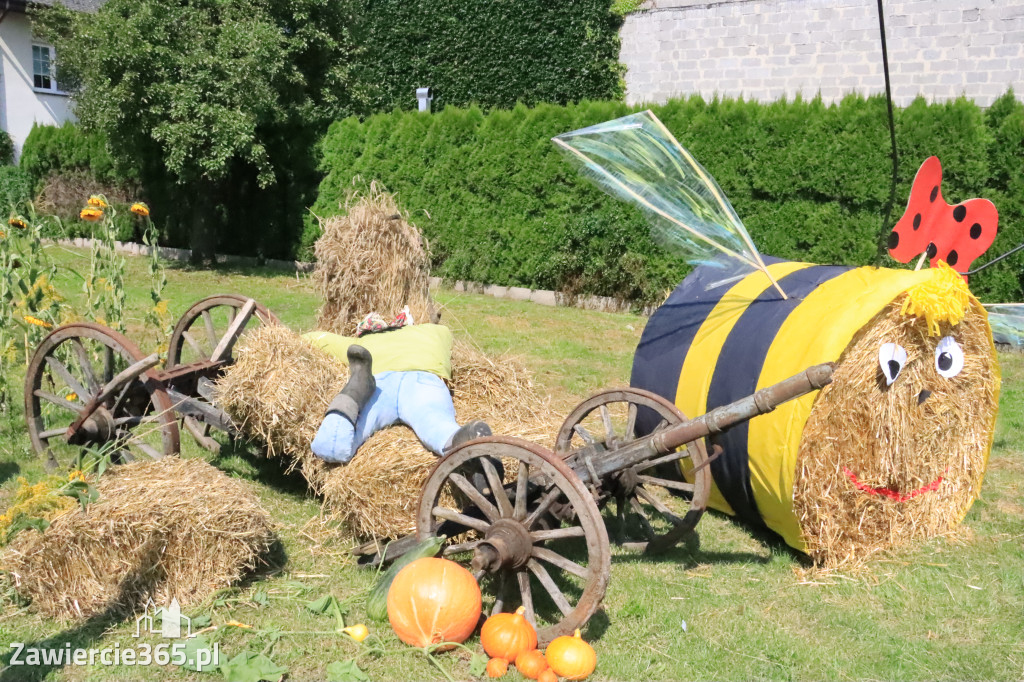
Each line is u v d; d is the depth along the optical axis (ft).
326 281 20.57
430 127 45.06
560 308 40.68
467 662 11.25
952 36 42.55
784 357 14.08
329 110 52.01
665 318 17.83
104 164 58.75
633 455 12.34
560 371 28.02
